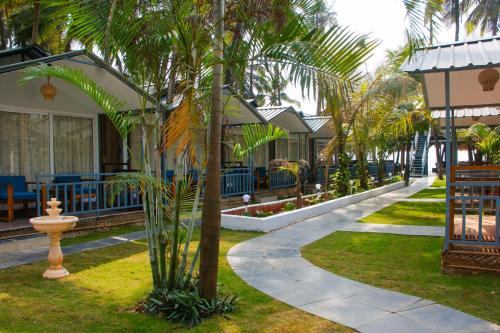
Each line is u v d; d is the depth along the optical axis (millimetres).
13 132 9773
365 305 4754
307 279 5766
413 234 8883
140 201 10523
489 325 4176
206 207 4461
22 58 10453
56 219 5859
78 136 11086
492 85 6793
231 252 7383
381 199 16141
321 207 12188
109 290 5246
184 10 4367
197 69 4371
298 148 21406
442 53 6707
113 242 8148
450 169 6301
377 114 15727
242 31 4266
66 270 6031
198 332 4039
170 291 4609
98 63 8586
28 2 16391
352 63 3895
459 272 5926
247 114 14008
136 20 4246
